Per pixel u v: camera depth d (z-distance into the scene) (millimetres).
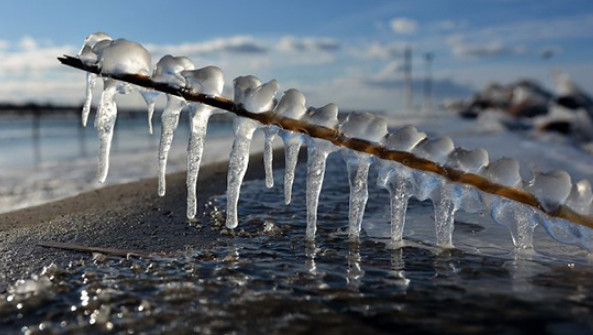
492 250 2070
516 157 6758
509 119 22688
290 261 1887
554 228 1996
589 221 1951
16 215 2756
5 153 9992
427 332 1271
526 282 1659
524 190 2010
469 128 14961
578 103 20906
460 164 2006
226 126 25062
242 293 1536
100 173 1989
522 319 1349
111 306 1422
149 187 3689
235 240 2217
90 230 2406
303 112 2014
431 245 2145
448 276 1721
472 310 1413
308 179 2125
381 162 2090
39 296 1486
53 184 4773
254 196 3264
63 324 1310
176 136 14977
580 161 6312
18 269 1781
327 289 1580
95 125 1970
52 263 1856
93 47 1936
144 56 1945
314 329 1288
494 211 2062
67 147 11406
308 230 2186
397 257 1956
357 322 1332
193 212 2092
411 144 2023
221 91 1985
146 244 2146
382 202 3104
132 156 7805
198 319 1342
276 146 8641
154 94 1983
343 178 4145
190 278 1673
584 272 1774
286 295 1523
